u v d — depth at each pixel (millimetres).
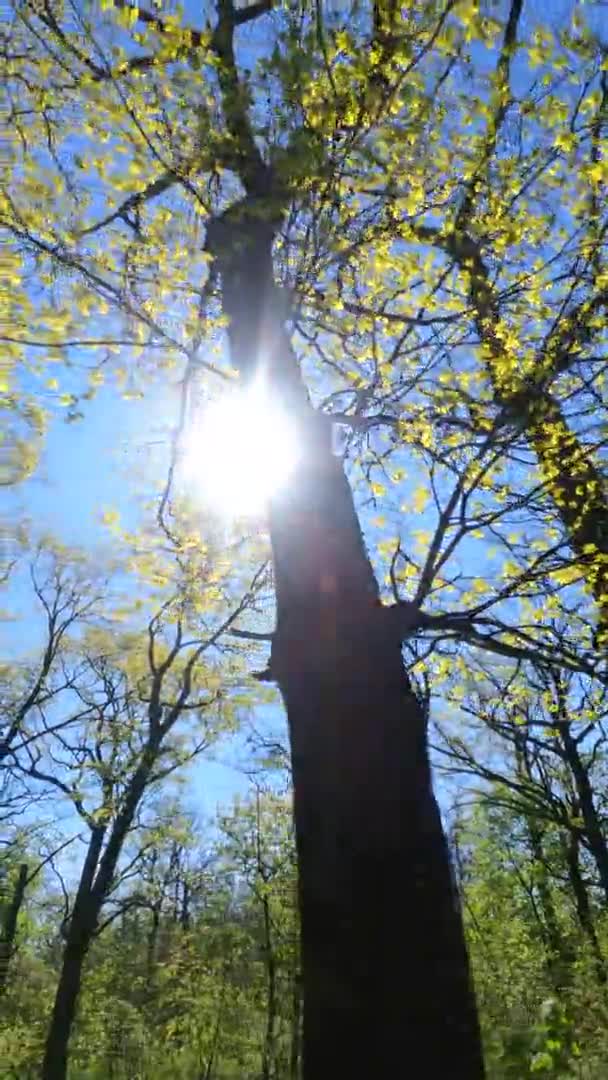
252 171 5457
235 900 25031
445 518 4465
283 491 4336
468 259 6598
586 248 6602
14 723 18344
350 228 6199
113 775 17031
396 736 3619
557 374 6223
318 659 3803
